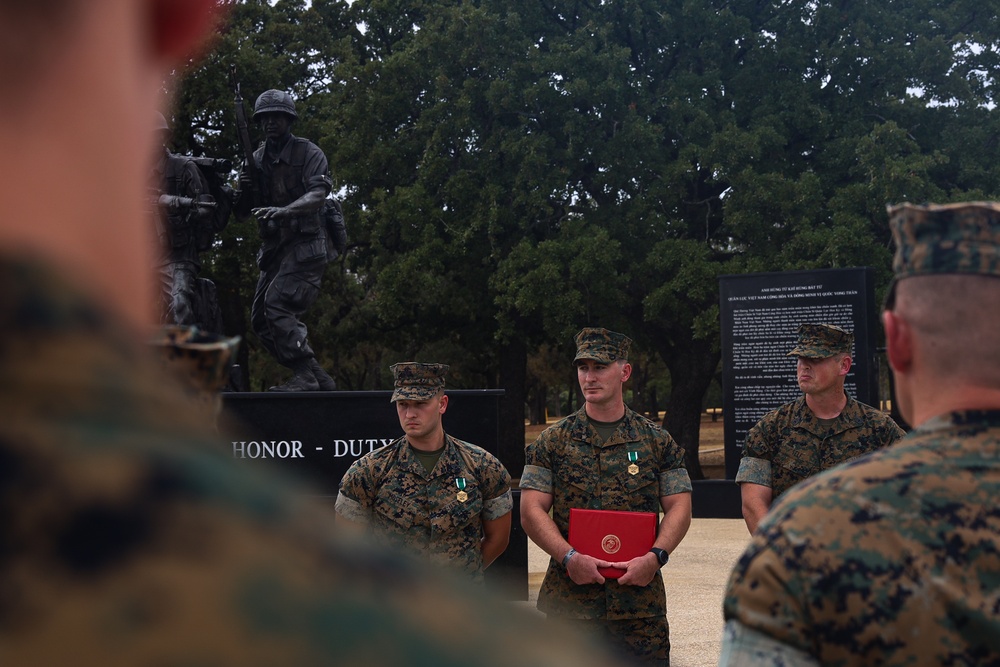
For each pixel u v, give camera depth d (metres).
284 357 9.37
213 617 0.32
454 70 23.20
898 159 20.62
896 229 1.75
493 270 23.52
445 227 22.67
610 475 5.18
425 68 23.70
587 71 22.17
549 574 5.12
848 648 1.43
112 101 0.37
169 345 0.47
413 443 5.15
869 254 19.97
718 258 22.73
